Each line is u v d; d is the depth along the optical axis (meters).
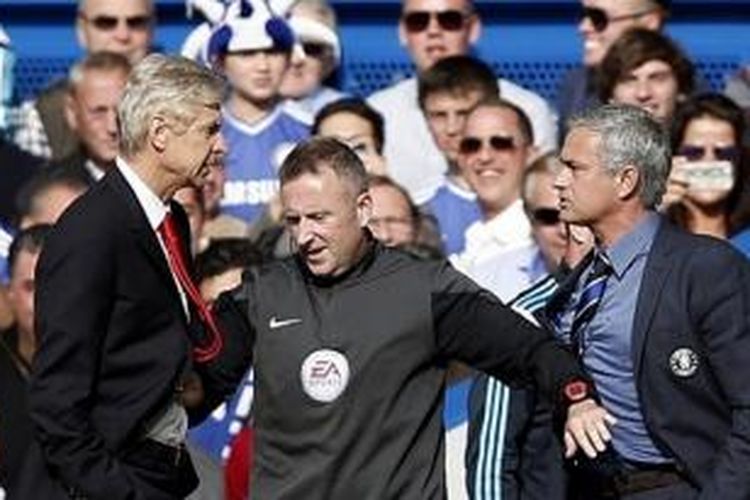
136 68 21.88
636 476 22.47
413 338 22.23
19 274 26.25
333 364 22.16
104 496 21.50
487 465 23.27
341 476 22.22
